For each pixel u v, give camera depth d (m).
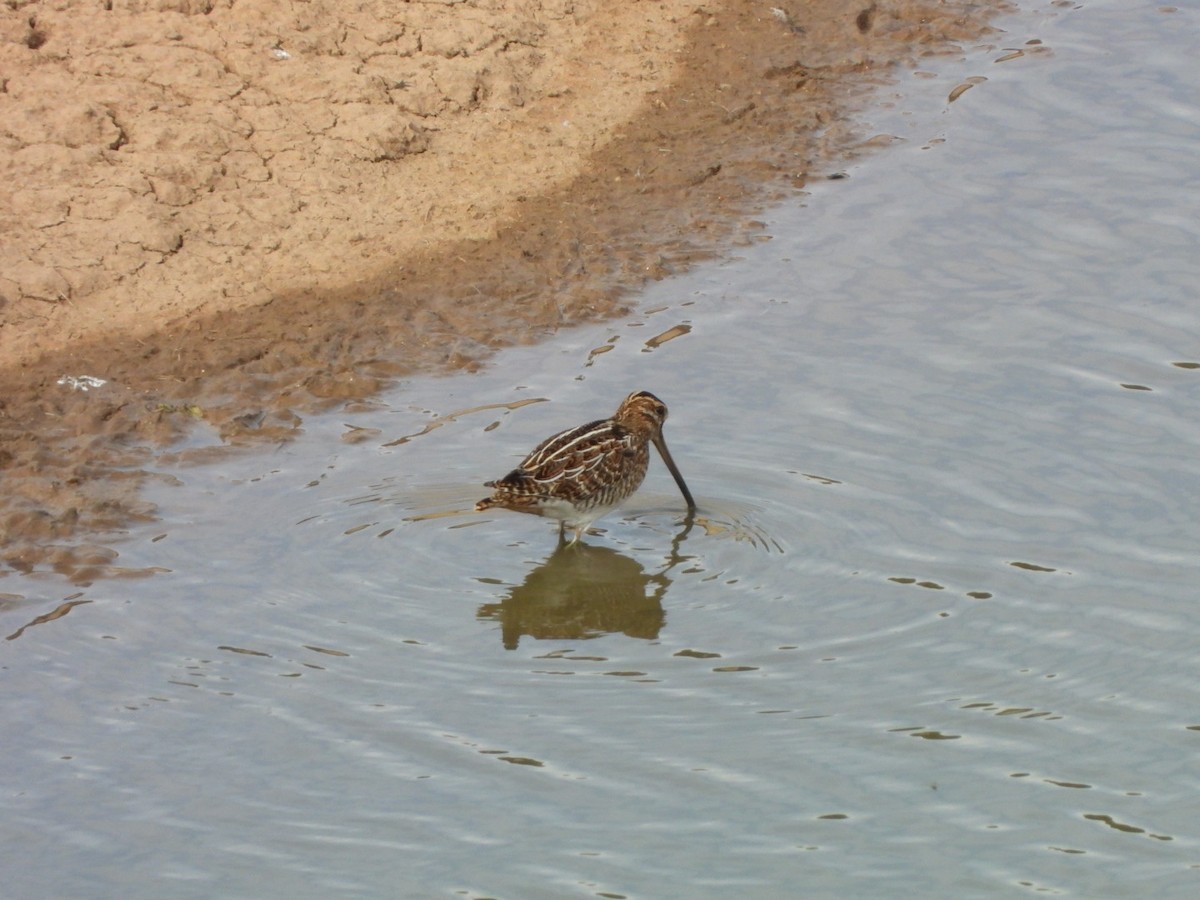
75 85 16.66
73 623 11.16
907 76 19.78
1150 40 20.73
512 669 10.70
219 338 14.57
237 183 16.27
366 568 11.88
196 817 9.31
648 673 10.66
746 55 19.73
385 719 10.20
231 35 17.69
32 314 14.57
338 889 8.75
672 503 12.59
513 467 13.04
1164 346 14.50
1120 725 10.05
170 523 12.38
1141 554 11.79
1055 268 15.86
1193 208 16.84
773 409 13.79
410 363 14.52
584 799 9.45
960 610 11.21
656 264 16.02
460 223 16.39
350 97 17.39
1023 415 13.55
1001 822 9.23
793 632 11.04
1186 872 8.83
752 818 9.28
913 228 16.66
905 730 10.02
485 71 18.28
